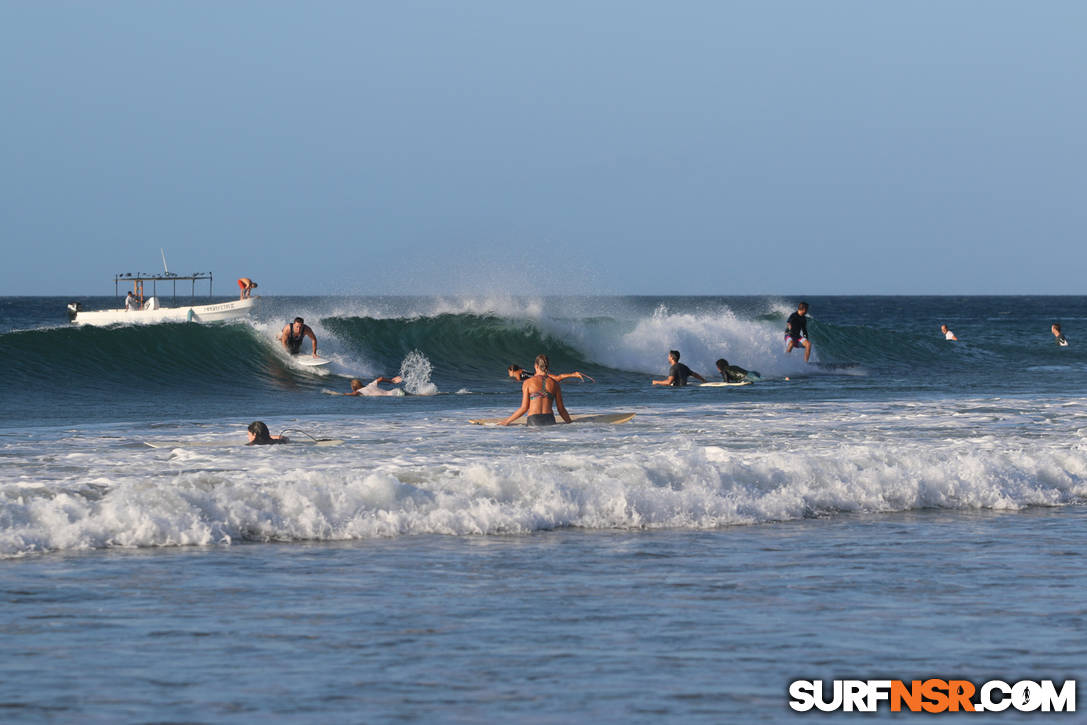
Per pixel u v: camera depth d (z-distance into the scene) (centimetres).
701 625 2527
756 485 4256
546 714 1948
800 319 13588
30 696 2017
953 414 7244
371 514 3650
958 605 2722
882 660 2283
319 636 2422
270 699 2016
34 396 8756
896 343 16325
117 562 3127
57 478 4175
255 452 5109
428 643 2373
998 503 4278
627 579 2989
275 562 3162
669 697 2044
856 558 3291
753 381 10838
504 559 3234
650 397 8931
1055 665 2266
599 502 3891
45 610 2606
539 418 6519
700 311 15912
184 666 2205
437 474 4078
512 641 2389
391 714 1944
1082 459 4888
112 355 10262
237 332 11025
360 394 9300
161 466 4572
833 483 4300
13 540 3231
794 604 2723
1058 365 14838
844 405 7956
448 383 11306
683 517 3856
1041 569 3147
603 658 2277
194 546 3362
